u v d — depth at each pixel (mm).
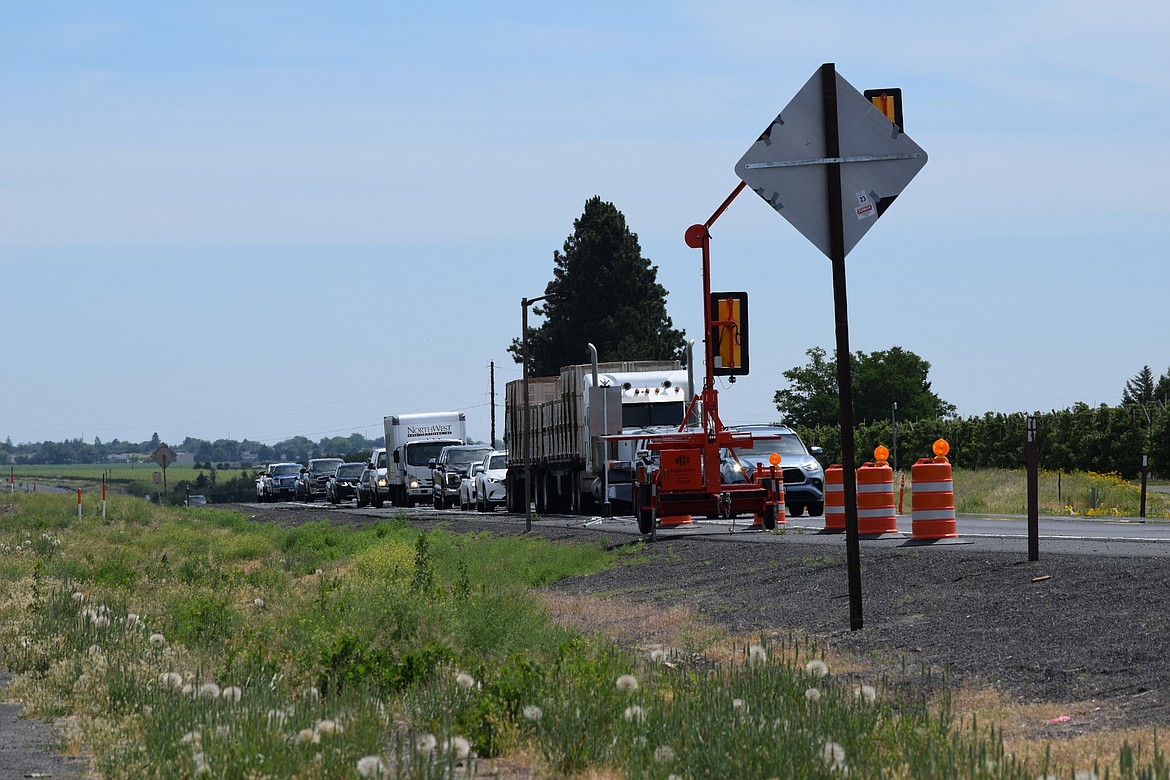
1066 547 21062
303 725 10375
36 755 10531
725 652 15320
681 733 9297
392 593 18250
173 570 30688
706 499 33000
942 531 23859
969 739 9602
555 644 15797
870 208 14664
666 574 24984
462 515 57812
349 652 14141
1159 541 22531
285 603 22141
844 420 15375
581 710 10125
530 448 57250
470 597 20781
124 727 11102
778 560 23312
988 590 16844
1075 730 10070
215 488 162875
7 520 57000
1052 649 12938
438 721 10805
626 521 44062
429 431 73688
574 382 50750
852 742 9125
